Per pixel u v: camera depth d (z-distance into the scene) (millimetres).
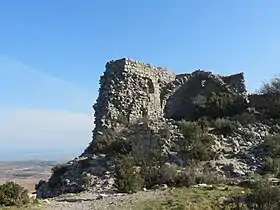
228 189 27344
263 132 42219
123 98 46031
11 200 26125
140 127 41156
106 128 43594
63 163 42719
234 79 50625
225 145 39406
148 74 49594
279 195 23797
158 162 36250
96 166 38000
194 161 35750
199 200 24078
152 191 28859
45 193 38812
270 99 47562
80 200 28250
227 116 46781
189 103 51188
